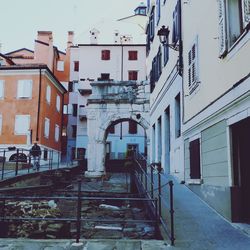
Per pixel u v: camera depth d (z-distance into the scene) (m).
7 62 36.12
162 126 16.27
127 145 41.41
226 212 7.32
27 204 10.19
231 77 7.27
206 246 5.66
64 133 44.75
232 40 7.46
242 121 6.90
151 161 20.53
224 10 7.57
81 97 43.34
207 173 8.80
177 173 12.49
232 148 7.36
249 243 5.77
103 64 44.12
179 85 12.43
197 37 9.98
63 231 8.11
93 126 24.34
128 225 8.88
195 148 9.90
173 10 13.82
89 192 13.59
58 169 20.28
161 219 6.69
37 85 31.31
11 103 31.27
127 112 24.11
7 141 30.66
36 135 30.56
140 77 43.59
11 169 20.22
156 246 5.74
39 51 42.72
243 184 7.16
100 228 8.55
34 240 6.21
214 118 8.32
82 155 41.72
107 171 29.98
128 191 15.48
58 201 12.91
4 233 8.09
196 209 8.14
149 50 21.88
